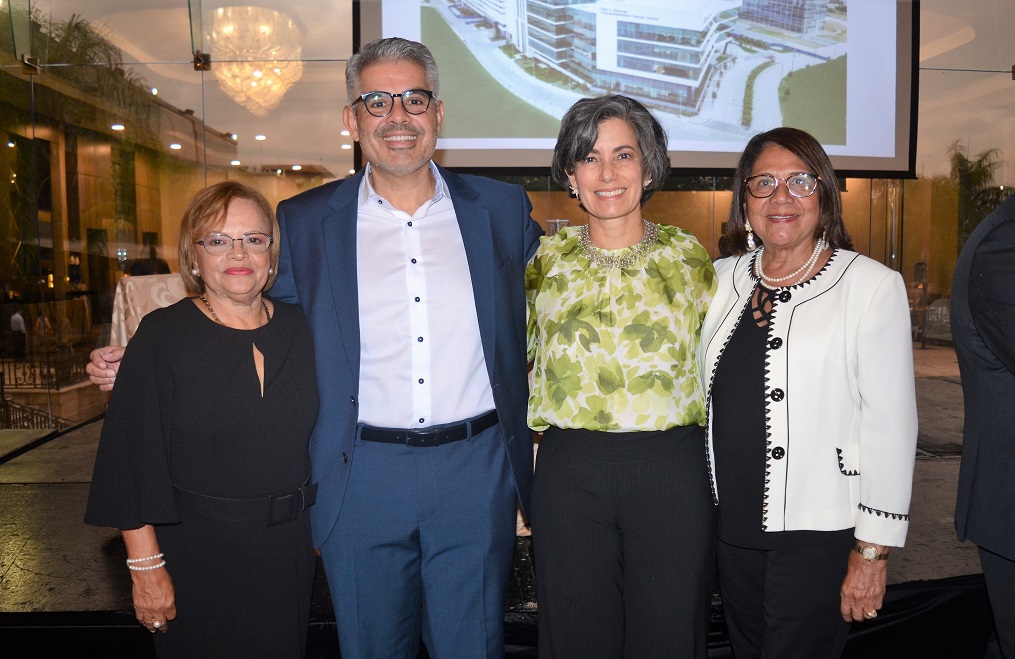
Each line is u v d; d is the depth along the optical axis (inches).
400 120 65.3
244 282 62.2
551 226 209.8
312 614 90.0
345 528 66.4
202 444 61.4
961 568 99.8
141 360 61.4
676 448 61.4
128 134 217.8
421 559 69.8
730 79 177.2
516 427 70.7
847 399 60.2
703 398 64.4
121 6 207.8
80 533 119.6
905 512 58.3
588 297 63.2
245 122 216.8
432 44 173.3
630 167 62.8
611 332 61.8
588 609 62.9
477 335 68.9
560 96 175.5
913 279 213.8
